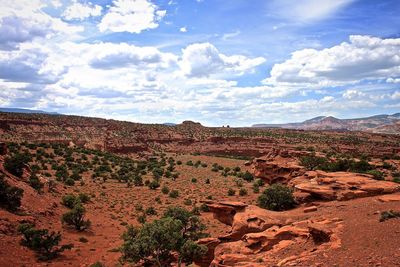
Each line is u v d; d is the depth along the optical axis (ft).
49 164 295.48
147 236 98.89
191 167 394.73
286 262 66.59
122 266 110.63
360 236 70.18
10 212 135.85
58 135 522.88
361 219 81.66
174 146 613.11
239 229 97.04
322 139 598.34
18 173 188.34
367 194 113.70
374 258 58.75
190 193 246.68
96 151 425.69
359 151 451.94
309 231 77.05
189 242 97.09
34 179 190.39
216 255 84.74
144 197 233.14
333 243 70.18
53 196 192.75
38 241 116.16
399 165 236.02
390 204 92.73
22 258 108.58
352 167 209.67
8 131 467.52
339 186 122.62
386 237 66.39
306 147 496.64
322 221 86.28
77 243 135.03
